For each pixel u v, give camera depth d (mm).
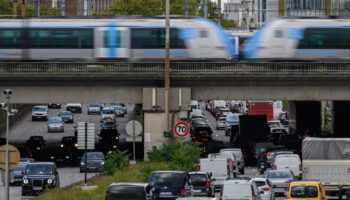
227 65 149000
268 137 190750
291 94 151375
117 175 109812
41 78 146500
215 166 104062
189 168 115500
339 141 107875
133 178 106562
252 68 149250
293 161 116938
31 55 150375
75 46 150250
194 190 91438
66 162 161000
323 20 155000
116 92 150375
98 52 150375
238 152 142125
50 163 102875
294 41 154875
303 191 79250
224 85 151000
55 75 146375
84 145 97688
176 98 147000
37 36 150375
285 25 155500
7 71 147000
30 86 149500
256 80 149750
